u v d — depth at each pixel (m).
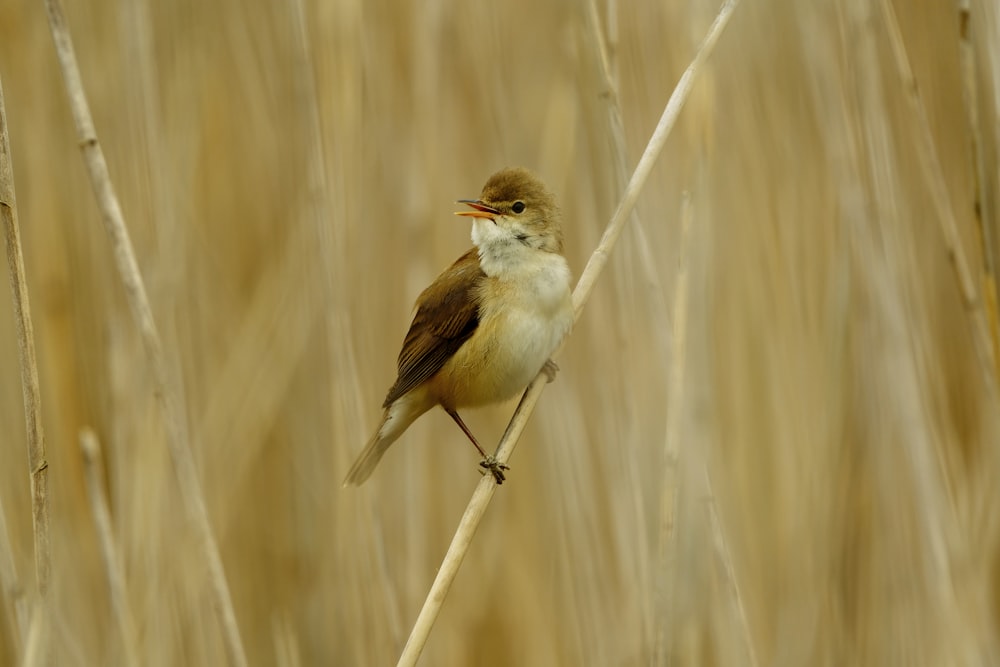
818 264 8.70
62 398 8.75
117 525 8.09
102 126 8.89
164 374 6.43
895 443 7.96
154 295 8.44
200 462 8.85
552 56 10.20
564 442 8.19
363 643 8.27
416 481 8.85
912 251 8.04
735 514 8.53
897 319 7.74
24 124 8.78
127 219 8.67
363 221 9.21
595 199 8.52
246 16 9.64
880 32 8.66
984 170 6.90
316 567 9.55
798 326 8.63
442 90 9.34
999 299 7.17
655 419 8.09
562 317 7.25
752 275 8.75
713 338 8.52
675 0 8.23
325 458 9.34
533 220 7.33
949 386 9.18
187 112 9.20
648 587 7.45
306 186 9.20
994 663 7.93
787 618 8.34
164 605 8.12
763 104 8.76
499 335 7.23
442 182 9.38
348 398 8.09
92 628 8.42
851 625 8.31
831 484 8.37
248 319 9.59
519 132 9.62
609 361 8.23
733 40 8.77
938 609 7.57
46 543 5.82
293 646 8.52
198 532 6.44
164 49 9.23
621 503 8.03
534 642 8.95
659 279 7.89
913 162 8.89
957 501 8.36
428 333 7.48
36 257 8.72
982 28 7.30
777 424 8.61
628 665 7.84
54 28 6.20
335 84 8.34
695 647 7.74
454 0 9.30
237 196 9.88
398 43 9.44
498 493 9.39
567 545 8.30
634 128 8.26
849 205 7.88
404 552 9.13
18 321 5.76
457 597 9.15
